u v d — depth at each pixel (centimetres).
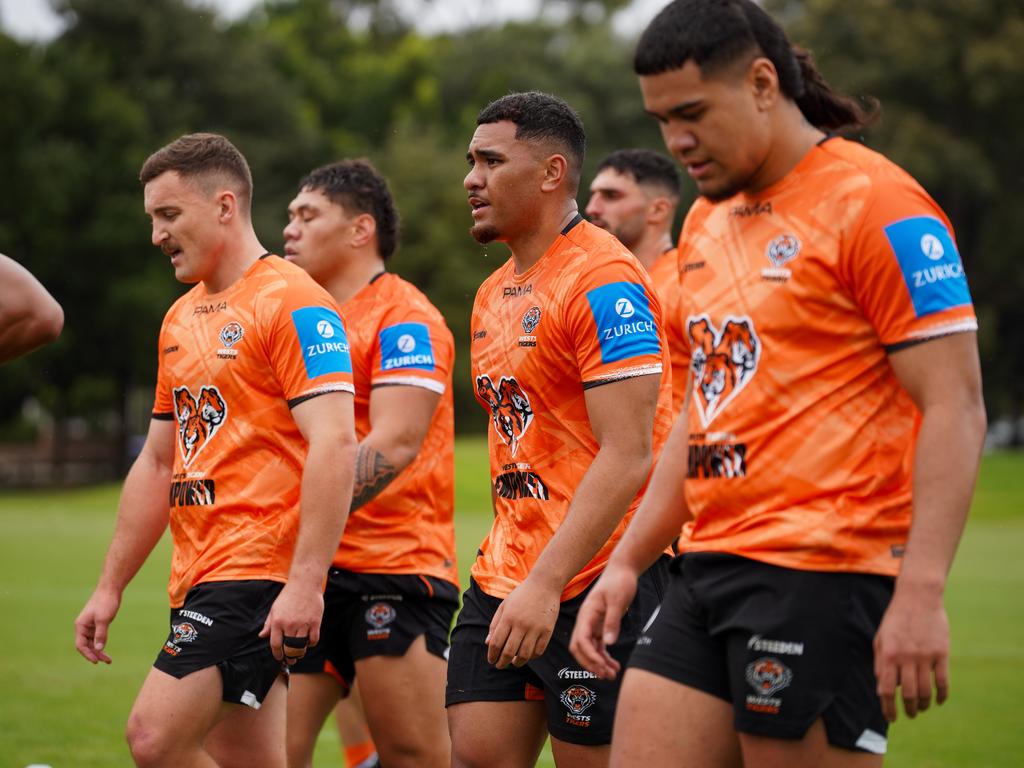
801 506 579
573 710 769
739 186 588
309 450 796
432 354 1001
